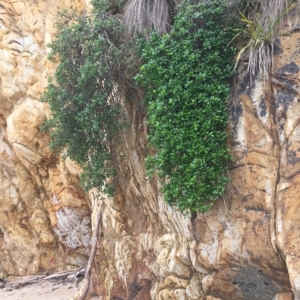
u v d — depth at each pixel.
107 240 7.16
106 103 5.41
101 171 5.89
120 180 6.66
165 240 5.65
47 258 12.03
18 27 10.52
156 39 4.67
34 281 11.02
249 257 4.25
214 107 4.26
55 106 5.66
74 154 5.86
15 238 12.33
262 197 4.10
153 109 4.55
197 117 4.27
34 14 10.22
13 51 10.34
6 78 10.53
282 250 3.85
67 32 5.46
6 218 12.34
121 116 5.62
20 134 10.58
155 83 4.62
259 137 4.13
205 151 4.20
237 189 4.30
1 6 10.55
